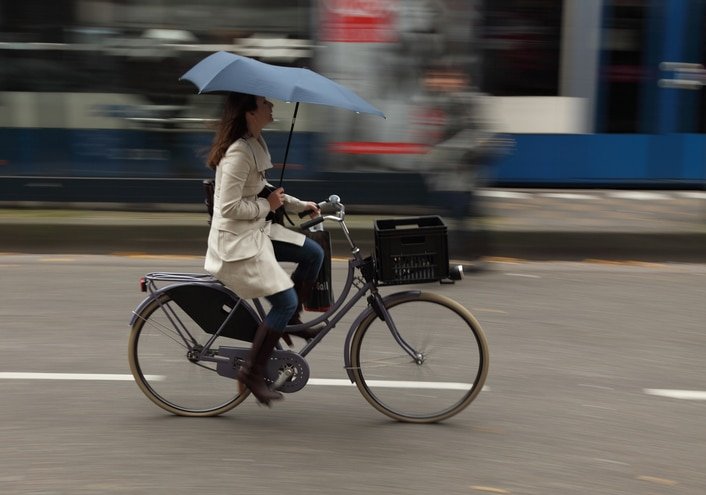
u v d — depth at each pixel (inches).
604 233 703.1
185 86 742.5
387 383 376.2
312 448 344.8
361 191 740.0
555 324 523.2
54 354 456.1
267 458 334.3
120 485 309.3
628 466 333.7
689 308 564.7
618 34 874.1
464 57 687.7
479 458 338.6
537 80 882.1
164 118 746.8
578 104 884.6
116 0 731.4
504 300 571.5
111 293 577.9
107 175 757.3
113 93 745.6
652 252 704.4
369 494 305.3
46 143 752.3
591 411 390.9
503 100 884.6
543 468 330.3
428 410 374.9
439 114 627.8
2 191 753.6
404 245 362.3
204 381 376.8
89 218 732.0
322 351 460.1
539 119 887.7
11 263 660.7
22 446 342.3
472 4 684.1
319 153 738.8
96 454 335.6
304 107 733.9
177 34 733.9
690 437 363.6
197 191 753.6
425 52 698.8
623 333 509.4
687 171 898.1
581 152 894.4
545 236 701.9
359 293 370.6
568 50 876.0
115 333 494.0
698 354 475.2
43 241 703.1
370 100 722.8
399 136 729.0
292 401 395.9
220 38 732.7
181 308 371.9
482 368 372.5
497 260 695.1
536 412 389.1
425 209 737.6
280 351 364.5
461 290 593.3
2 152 753.6
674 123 888.3
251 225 351.9
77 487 307.4
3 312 532.1
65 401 390.9
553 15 869.8
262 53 729.0
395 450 344.5
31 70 742.5
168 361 376.8
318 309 374.0
